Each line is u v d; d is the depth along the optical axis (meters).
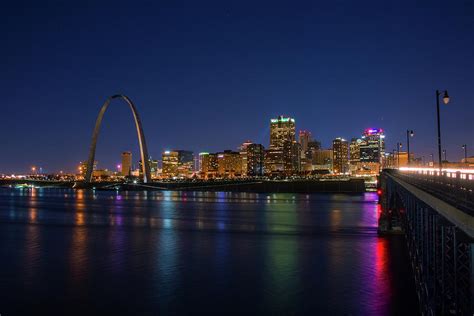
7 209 139.88
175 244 64.50
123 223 95.25
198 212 128.62
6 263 50.84
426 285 27.67
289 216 114.38
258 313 33.62
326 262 50.94
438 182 26.09
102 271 46.84
